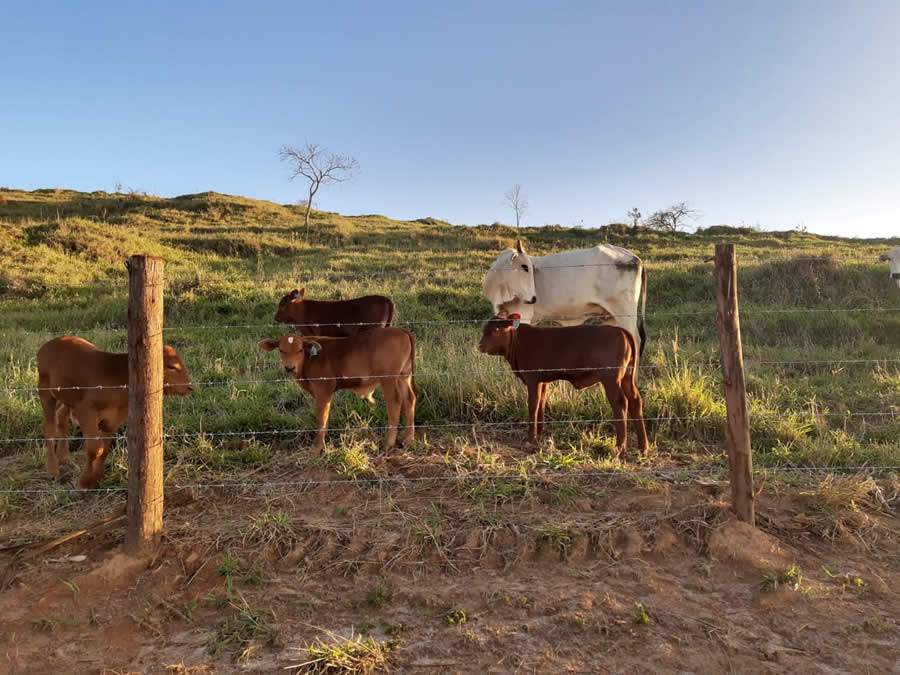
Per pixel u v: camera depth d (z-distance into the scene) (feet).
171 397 26.22
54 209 127.34
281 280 58.44
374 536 15.10
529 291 29.89
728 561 14.32
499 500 16.79
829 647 11.70
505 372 26.48
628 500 16.78
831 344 38.52
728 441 15.44
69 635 12.21
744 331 40.93
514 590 13.26
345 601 13.12
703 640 11.85
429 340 37.60
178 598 13.30
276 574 14.06
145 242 82.99
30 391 25.73
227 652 11.67
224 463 19.70
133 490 14.26
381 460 19.80
